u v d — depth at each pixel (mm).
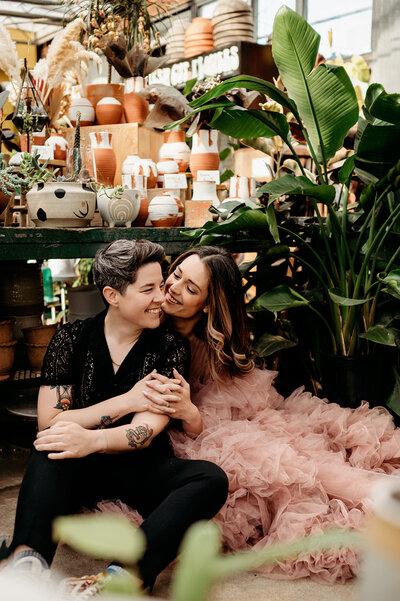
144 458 1742
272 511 1822
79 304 2990
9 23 7883
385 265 2742
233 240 2705
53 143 2902
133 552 266
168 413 1754
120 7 3250
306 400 2461
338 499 1868
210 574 285
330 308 2682
